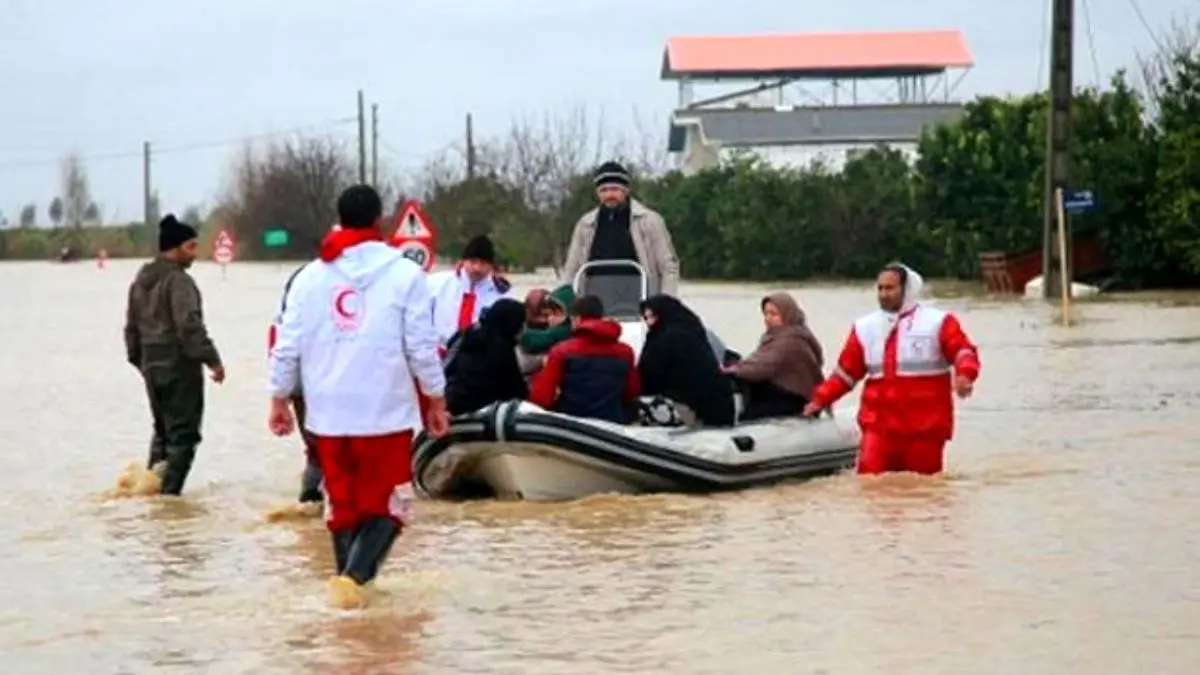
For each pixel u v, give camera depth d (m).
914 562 12.84
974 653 10.21
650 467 16.41
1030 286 54.53
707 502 16.14
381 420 11.86
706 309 49.41
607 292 18.97
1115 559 12.77
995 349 33.44
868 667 9.98
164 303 17.36
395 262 11.97
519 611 11.64
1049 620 10.94
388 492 12.00
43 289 78.94
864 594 11.83
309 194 121.62
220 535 15.09
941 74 101.00
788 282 72.69
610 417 16.84
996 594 11.70
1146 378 27.47
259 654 10.65
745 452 16.88
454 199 80.00
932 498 15.77
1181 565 12.51
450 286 17.98
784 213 73.44
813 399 17.67
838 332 38.34
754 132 96.00
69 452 21.56
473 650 10.62
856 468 18.23
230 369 33.16
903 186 72.56
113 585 12.89
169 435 17.53
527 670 10.12
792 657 10.25
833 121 96.00
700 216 76.81
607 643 10.70
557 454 16.28
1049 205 51.81
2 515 16.34
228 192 129.88
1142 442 19.89
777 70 101.12
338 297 11.87
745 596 11.90
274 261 121.94
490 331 16.84
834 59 101.06
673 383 17.16
